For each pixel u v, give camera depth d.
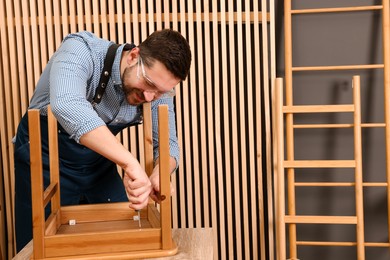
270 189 2.83
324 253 3.00
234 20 2.82
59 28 2.81
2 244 2.95
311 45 2.90
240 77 2.79
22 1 2.80
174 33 1.52
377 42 2.87
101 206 1.63
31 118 1.30
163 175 1.36
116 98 1.74
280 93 2.70
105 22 2.81
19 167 1.94
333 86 2.92
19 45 2.83
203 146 2.85
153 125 1.87
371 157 2.93
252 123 2.81
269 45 2.89
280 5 2.92
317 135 2.95
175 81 1.53
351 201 2.97
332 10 2.79
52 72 1.54
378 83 2.89
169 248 1.37
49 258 1.32
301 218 2.74
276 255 2.91
